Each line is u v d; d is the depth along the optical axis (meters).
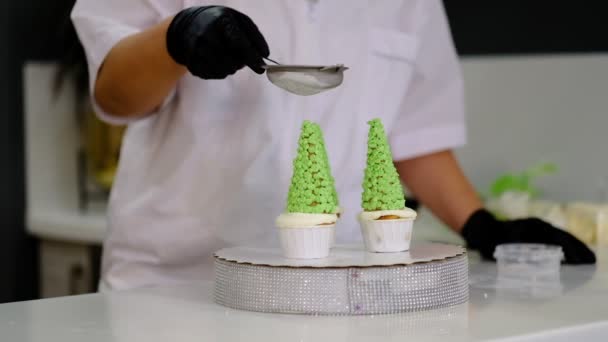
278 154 1.76
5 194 3.15
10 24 3.15
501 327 1.29
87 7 1.73
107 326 1.34
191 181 1.79
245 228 1.78
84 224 2.91
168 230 1.80
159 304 1.45
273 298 1.38
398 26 1.89
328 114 1.79
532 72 2.83
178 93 1.77
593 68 2.72
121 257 1.84
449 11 2.98
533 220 1.77
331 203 1.45
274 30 1.75
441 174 1.97
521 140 2.87
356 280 1.36
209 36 1.49
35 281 3.22
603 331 1.31
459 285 1.42
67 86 3.32
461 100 1.99
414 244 1.55
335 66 1.47
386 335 1.26
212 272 1.82
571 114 2.76
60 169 3.32
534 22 2.82
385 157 1.49
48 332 1.32
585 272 1.65
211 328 1.31
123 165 1.84
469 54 2.97
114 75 1.67
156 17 1.74
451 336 1.25
